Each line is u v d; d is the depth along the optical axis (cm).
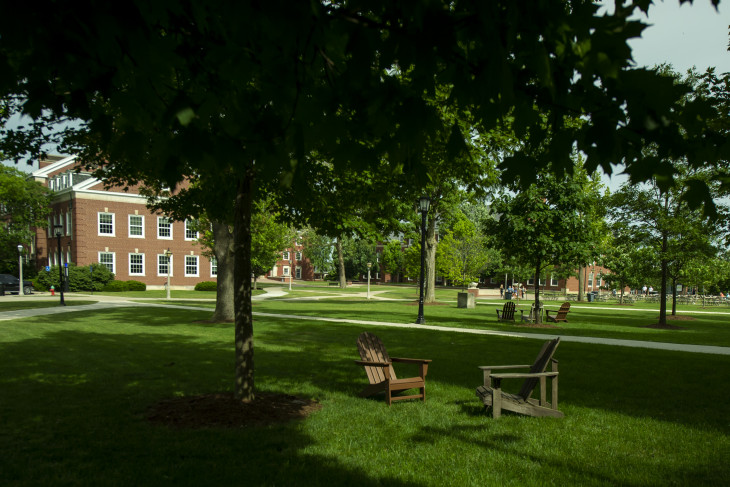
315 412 620
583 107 250
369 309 2519
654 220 2031
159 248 4569
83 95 245
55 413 591
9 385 732
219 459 457
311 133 244
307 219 1165
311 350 1106
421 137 271
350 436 530
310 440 514
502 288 5534
